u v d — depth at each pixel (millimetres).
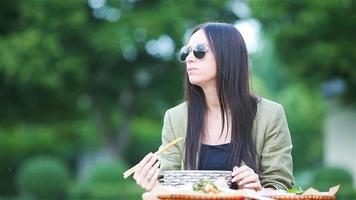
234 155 4941
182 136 5133
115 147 29938
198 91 5102
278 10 19500
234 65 4945
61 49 24531
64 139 33000
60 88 25250
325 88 20109
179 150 5156
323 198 4258
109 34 25219
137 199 25016
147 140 35781
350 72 19609
